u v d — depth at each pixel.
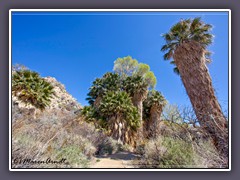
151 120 15.78
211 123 4.40
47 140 3.80
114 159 6.71
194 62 6.09
